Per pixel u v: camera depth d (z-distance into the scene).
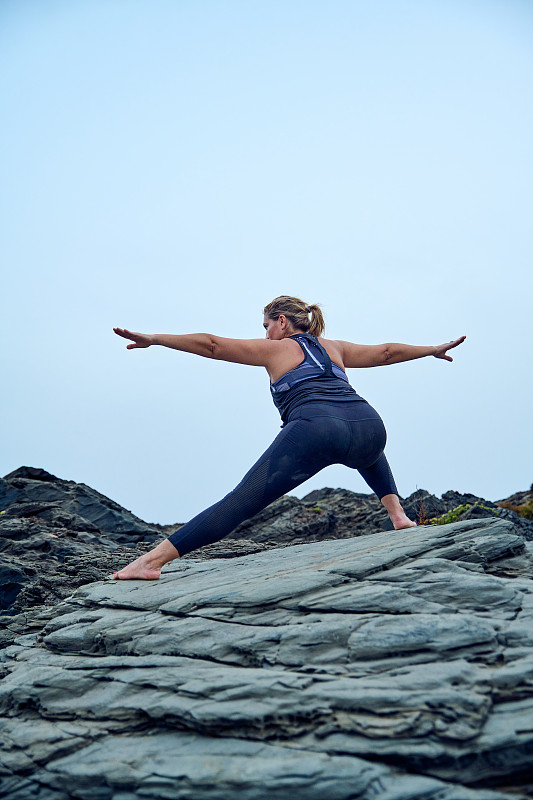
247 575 4.87
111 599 4.80
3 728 3.73
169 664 3.76
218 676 3.46
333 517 12.12
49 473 13.16
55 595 6.82
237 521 4.84
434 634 3.45
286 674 3.37
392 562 4.44
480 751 2.82
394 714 2.99
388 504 5.83
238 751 3.05
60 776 3.18
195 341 5.04
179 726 3.32
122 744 3.32
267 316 5.69
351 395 5.13
